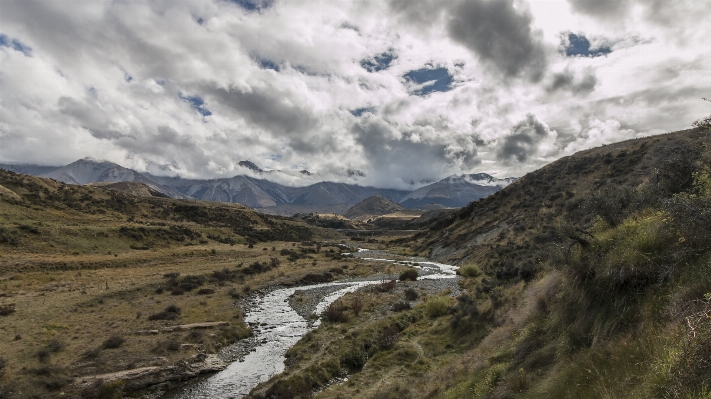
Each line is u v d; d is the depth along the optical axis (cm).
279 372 2517
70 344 2772
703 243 868
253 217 17288
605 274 1098
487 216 9350
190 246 9269
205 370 2550
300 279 6303
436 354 2308
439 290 4869
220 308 4200
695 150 1475
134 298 4431
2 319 3203
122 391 2205
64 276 5212
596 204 1725
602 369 841
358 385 2056
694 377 550
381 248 13788
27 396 2005
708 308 591
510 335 1659
